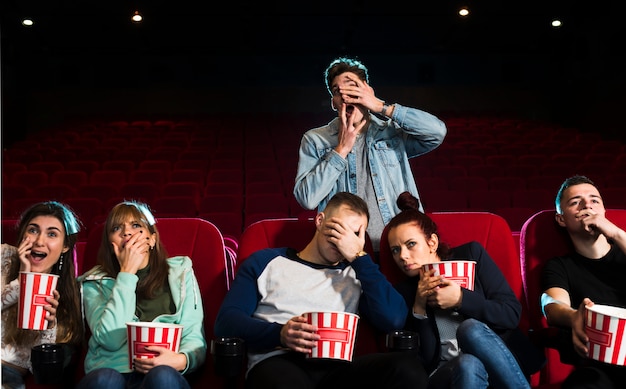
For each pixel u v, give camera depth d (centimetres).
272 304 201
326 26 1074
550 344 204
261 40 1123
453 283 195
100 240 222
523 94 1177
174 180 610
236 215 472
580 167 617
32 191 541
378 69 1180
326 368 189
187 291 209
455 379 176
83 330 208
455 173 610
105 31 1066
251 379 185
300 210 516
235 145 812
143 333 176
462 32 1096
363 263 200
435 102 1180
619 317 171
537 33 1099
